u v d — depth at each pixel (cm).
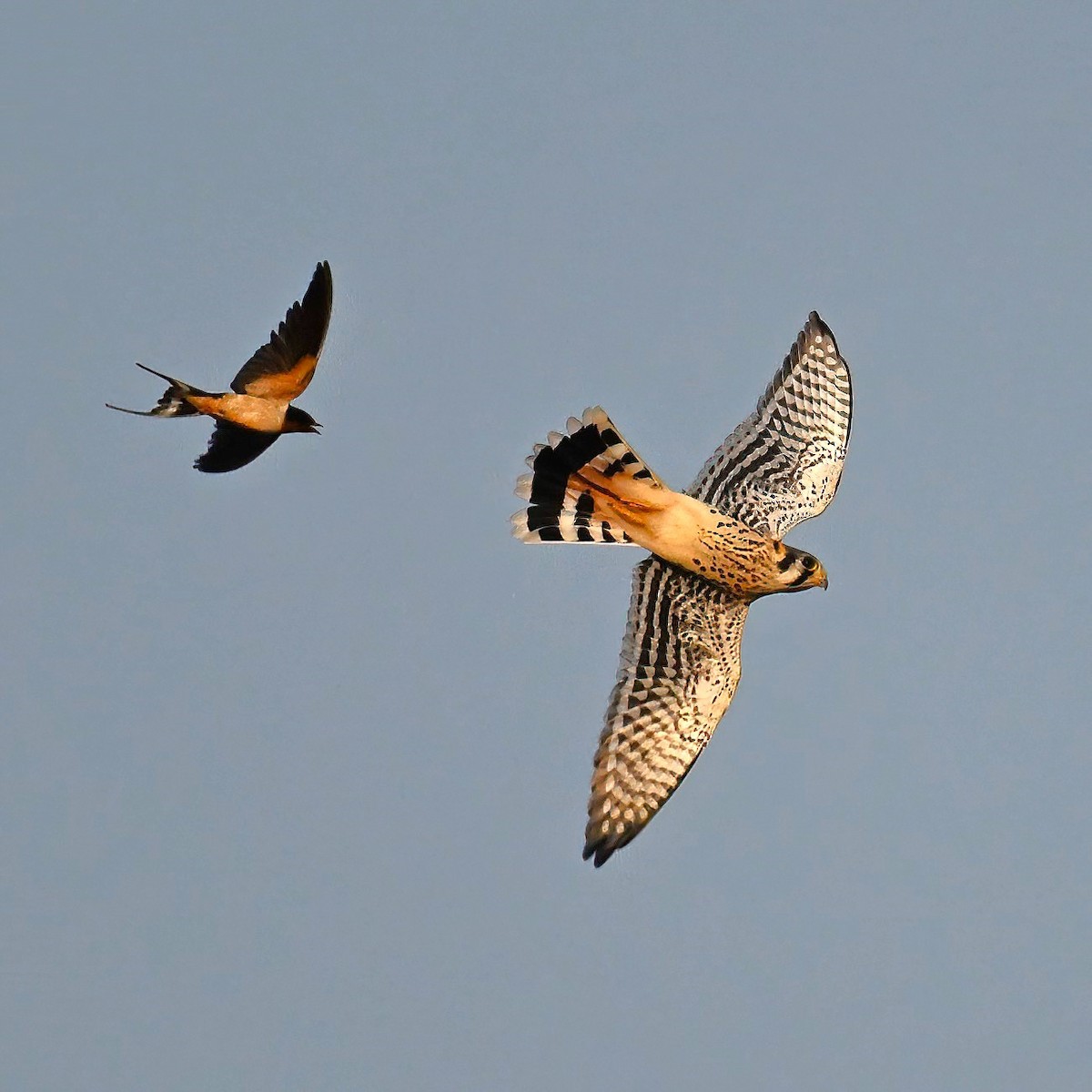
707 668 1389
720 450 1472
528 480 1348
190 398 1423
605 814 1364
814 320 1508
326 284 1431
